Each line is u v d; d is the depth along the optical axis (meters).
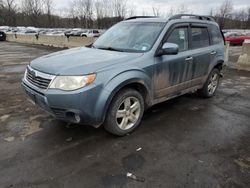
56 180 2.64
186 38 4.42
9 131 3.73
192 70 4.54
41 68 3.25
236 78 7.76
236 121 4.23
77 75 2.99
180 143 3.44
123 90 3.43
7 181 2.62
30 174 2.74
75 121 3.15
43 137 3.55
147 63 3.62
